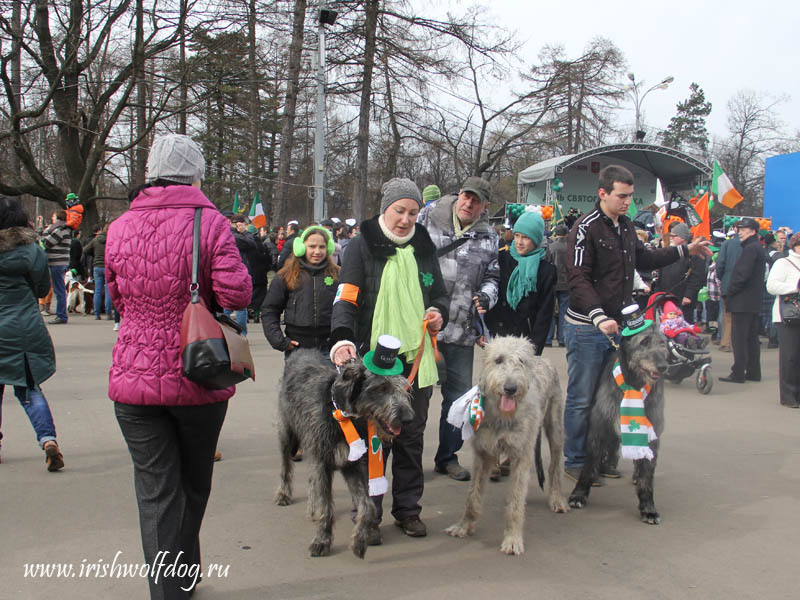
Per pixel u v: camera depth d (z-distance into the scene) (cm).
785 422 721
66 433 609
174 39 1931
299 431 413
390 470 556
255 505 461
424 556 387
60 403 719
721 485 521
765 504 481
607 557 389
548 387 468
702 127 5831
